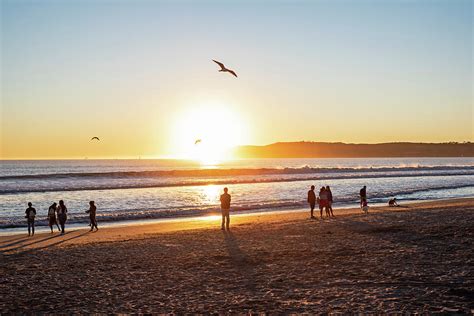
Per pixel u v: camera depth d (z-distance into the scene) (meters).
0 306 9.51
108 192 45.09
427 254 13.73
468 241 15.68
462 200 34.69
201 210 30.62
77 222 25.55
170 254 14.98
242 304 9.26
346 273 11.67
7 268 13.22
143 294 10.27
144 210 30.48
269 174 79.94
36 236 20.34
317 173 82.94
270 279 11.34
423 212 25.16
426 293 9.53
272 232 19.30
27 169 140.00
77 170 129.25
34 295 10.33
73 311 9.10
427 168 103.31
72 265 13.55
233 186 52.78
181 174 76.00
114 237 19.44
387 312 8.34
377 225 20.50
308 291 10.09
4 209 32.00
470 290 9.66
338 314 8.35
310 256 14.00
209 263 13.47
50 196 40.88
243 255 14.50
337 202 35.50
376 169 94.06
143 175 72.88
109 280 11.66
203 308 9.07
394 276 11.13
